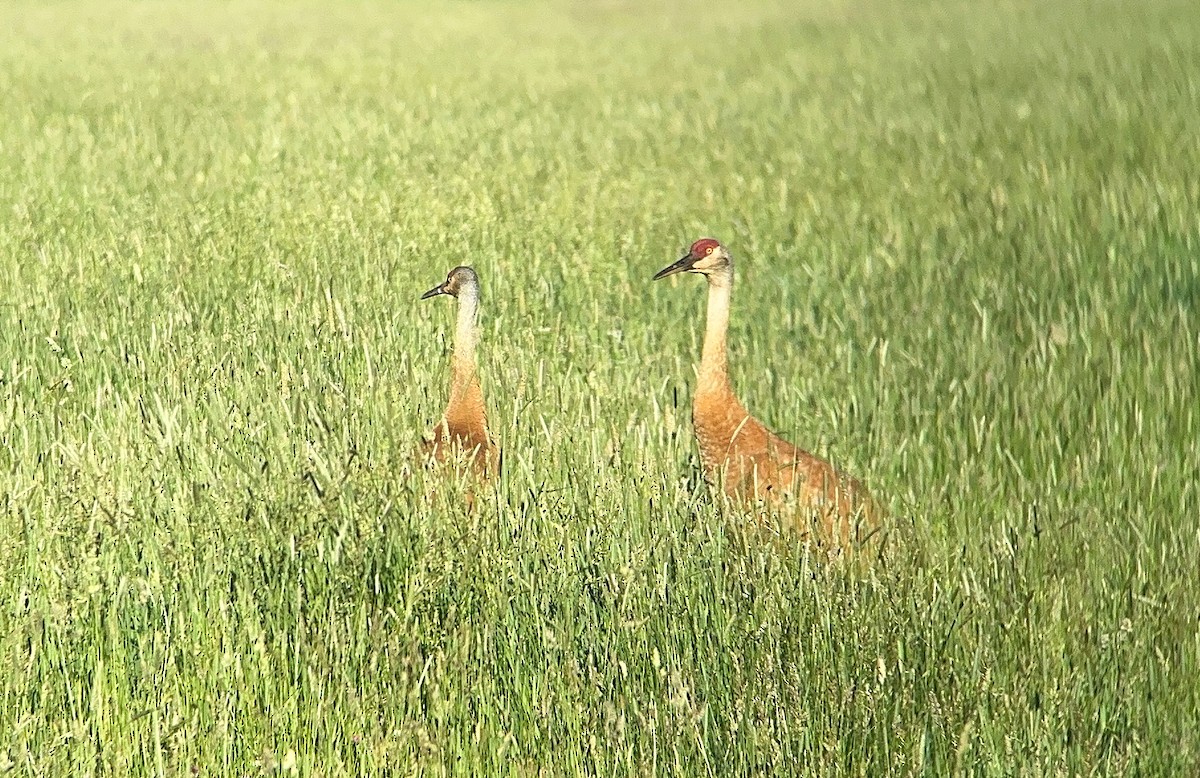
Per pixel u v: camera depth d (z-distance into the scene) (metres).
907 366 33.44
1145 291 39.28
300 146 57.66
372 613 20.61
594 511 22.05
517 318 35.16
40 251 37.25
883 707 19.00
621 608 20.31
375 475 22.22
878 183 54.66
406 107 71.56
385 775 18.66
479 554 21.27
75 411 27.30
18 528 21.52
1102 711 19.64
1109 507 25.53
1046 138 63.22
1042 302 38.56
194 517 21.64
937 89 81.94
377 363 28.81
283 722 19.16
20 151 55.00
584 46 112.81
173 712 19.11
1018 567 21.97
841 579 20.69
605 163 55.97
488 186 49.06
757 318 37.97
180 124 63.72
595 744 19.00
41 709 19.05
